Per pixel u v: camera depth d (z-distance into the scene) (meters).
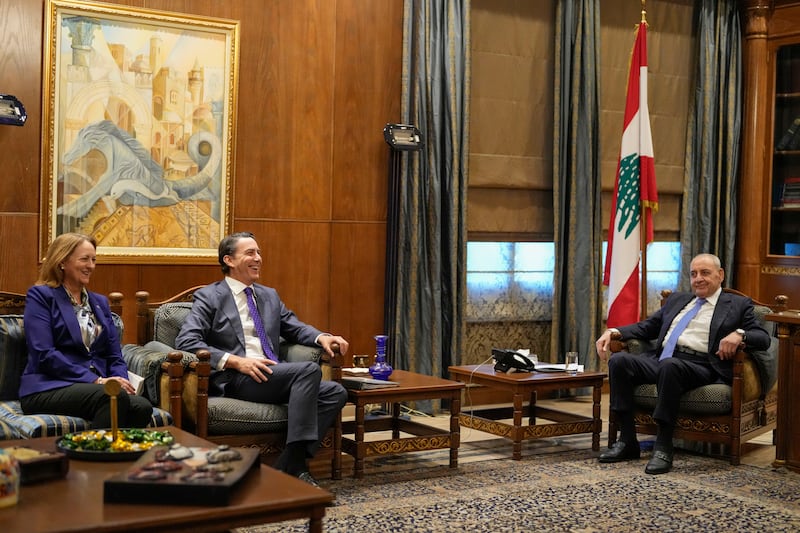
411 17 5.93
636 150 5.93
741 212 7.26
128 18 5.08
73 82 4.96
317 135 5.71
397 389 4.34
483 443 5.18
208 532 2.27
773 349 4.88
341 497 3.91
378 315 5.97
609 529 3.51
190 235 5.32
